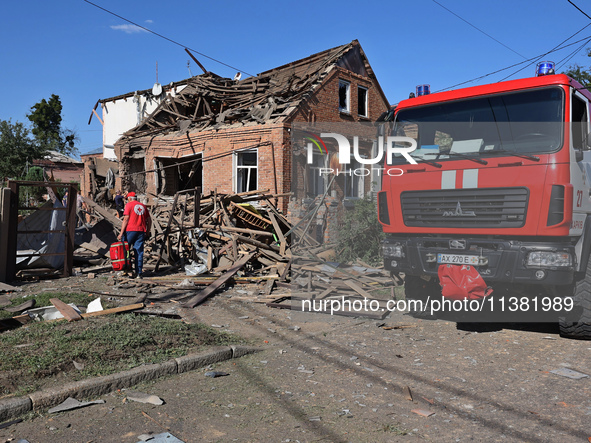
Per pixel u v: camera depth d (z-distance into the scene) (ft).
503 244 18.45
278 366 15.89
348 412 12.26
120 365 14.61
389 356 16.97
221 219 38.06
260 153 49.16
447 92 20.98
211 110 61.26
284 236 34.17
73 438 10.75
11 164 135.23
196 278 29.91
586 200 19.11
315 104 53.26
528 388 13.87
